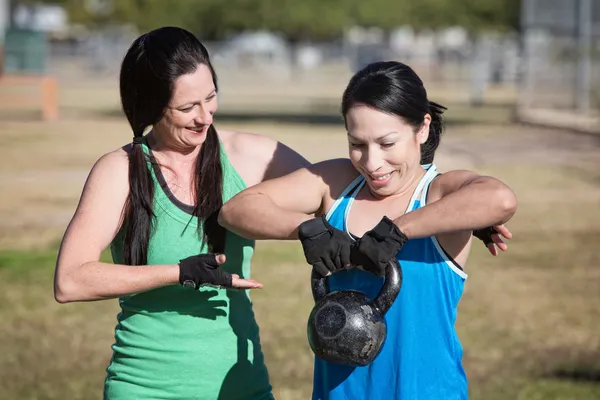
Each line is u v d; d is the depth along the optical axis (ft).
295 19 279.69
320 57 236.02
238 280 12.56
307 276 35.14
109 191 13.33
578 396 22.91
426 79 194.18
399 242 11.36
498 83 166.71
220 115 108.06
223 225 12.91
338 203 12.89
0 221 45.50
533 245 40.91
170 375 13.47
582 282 34.73
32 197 52.65
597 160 69.72
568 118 99.55
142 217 13.33
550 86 107.14
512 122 101.09
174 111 12.97
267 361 25.53
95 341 27.66
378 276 12.03
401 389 12.16
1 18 149.48
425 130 12.41
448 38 310.24
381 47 231.50
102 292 12.59
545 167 65.72
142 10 294.87
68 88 162.50
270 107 124.16
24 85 106.93
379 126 11.87
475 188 11.64
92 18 315.58
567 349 26.99
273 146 14.56
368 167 12.07
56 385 23.76
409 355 12.19
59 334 28.25
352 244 11.47
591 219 47.01
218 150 13.73
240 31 287.07
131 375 13.56
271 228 12.23
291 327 28.71
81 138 84.48
